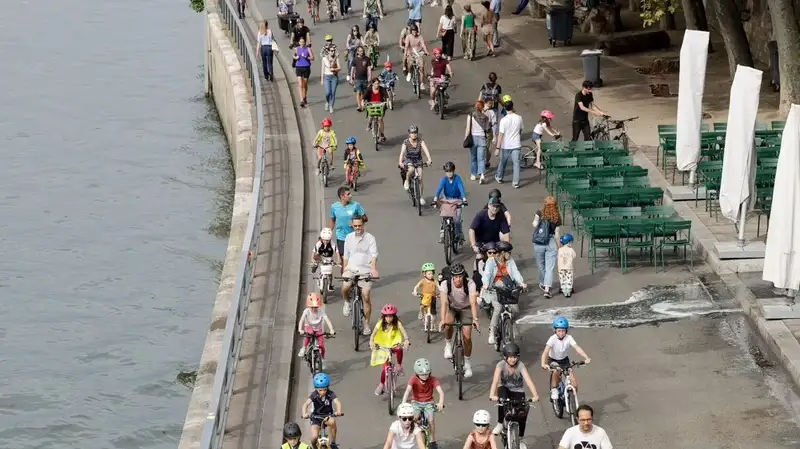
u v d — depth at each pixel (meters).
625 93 102.38
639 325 62.09
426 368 49.16
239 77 116.00
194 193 135.75
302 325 56.69
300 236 73.81
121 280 113.38
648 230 68.12
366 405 55.41
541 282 66.56
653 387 56.12
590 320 62.88
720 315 62.78
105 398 91.88
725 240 69.88
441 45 126.44
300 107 104.81
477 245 64.06
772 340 58.88
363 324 61.75
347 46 111.12
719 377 56.75
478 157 84.19
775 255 59.47
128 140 153.62
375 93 93.38
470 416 54.31
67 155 150.25
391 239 75.12
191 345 100.69
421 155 84.75
